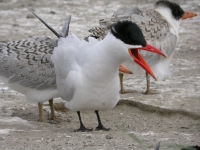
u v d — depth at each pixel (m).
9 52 13.95
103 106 12.32
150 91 16.22
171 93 16.12
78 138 11.93
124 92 16.31
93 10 28.91
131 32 11.54
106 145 11.37
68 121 14.17
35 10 28.97
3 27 25.28
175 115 14.51
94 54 11.88
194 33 24.48
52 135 12.20
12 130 12.62
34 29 24.81
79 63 12.26
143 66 11.80
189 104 15.04
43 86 13.42
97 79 11.91
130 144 11.45
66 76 12.38
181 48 21.88
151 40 16.19
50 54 13.49
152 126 13.73
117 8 29.33
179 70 18.72
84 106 12.33
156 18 16.55
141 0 31.53
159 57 16.28
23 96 15.84
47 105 15.17
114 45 11.63
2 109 14.62
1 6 29.97
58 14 28.03
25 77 13.58
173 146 10.73
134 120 14.34
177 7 17.03
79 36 23.02
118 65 11.91
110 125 13.88
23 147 11.24
